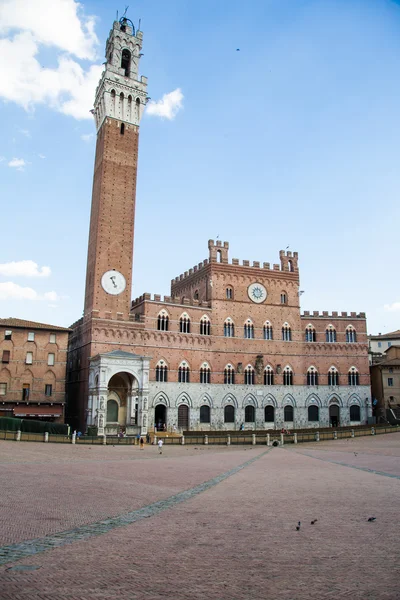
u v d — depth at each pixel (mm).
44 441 68500
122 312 89875
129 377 87188
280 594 13406
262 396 100000
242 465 46781
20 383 85812
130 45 103188
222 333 99188
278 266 108125
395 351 119500
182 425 91938
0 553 17016
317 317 108000
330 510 25031
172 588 13852
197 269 107125
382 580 14453
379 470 41719
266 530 20828
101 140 97312
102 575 14906
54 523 21750
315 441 80125
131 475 38500
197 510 25172
